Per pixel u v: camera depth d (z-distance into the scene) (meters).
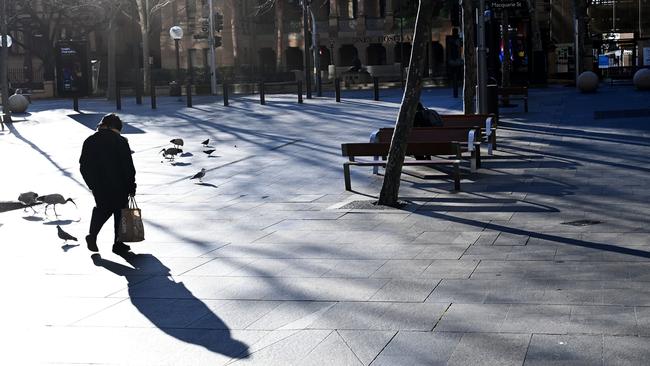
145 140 25.73
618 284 8.08
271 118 31.61
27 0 64.69
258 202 14.84
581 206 12.61
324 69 81.62
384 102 38.28
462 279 8.63
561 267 8.91
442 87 53.88
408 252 10.10
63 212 14.77
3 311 8.30
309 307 7.95
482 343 6.58
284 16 81.31
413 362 6.27
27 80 68.69
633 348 6.24
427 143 14.76
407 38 79.00
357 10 81.25
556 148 19.64
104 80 71.44
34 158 22.52
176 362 6.63
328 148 22.20
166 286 9.09
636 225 10.99
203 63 75.88
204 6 74.81
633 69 53.16
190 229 12.52
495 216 12.19
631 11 73.69
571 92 40.56
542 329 6.82
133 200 11.27
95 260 10.62
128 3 64.81
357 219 12.57
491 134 19.31
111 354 6.89
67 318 8.00
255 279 9.18
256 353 6.74
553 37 67.56
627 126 23.61
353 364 6.32
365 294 8.27
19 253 11.24
